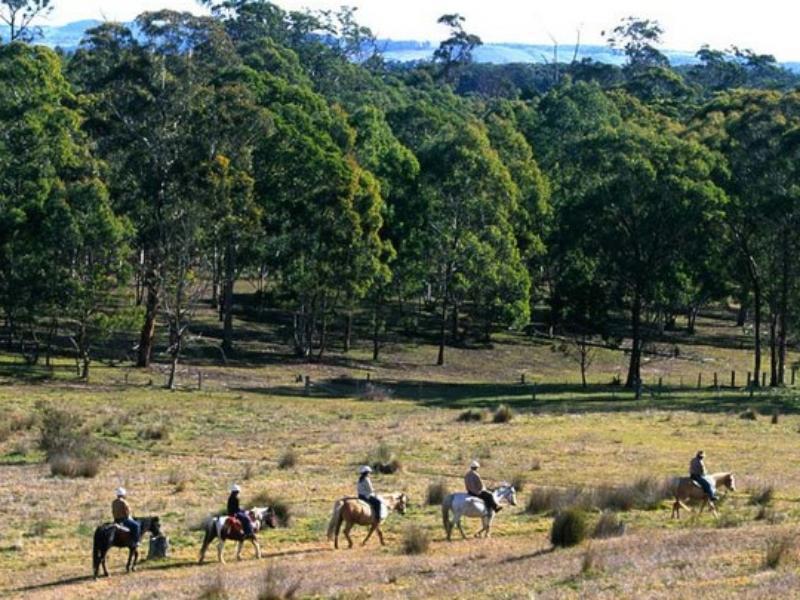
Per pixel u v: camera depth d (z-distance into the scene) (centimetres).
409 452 5462
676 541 3072
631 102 16162
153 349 9238
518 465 5075
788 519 3612
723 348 11538
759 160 9062
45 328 9544
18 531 3662
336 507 3397
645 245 8788
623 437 5947
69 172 8381
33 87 9594
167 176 8138
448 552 3216
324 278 9031
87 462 4912
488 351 10581
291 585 2658
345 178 8950
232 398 7606
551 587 2522
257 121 8394
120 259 7912
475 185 9906
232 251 9106
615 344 9538
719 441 5847
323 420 6800
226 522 3238
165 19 8869
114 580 3027
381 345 10412
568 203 9150
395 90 17950
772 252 9094
